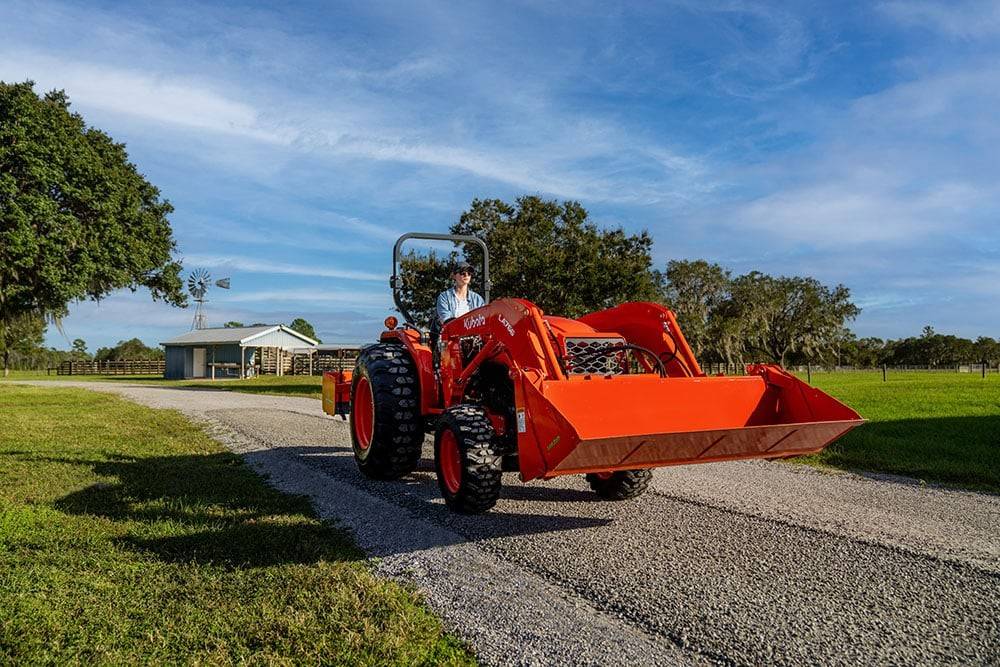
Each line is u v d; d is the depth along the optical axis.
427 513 5.18
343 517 5.05
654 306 5.44
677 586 3.61
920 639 2.96
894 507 5.36
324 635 2.92
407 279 24.62
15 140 24.23
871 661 2.77
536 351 4.59
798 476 6.65
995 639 2.96
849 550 4.22
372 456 6.21
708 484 6.26
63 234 24.81
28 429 10.38
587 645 2.91
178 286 31.67
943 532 4.62
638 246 25.61
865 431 9.55
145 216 29.28
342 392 7.60
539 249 24.16
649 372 5.51
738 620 3.16
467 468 4.71
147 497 5.61
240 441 9.27
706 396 4.76
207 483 6.16
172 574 3.69
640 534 4.60
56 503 5.38
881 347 99.56
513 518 5.02
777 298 53.22
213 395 21.03
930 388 25.09
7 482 6.17
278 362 49.91
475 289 7.14
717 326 52.16
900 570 3.85
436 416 6.12
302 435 9.88
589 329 5.38
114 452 8.10
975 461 7.24
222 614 3.14
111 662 2.69
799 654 2.83
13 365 86.69
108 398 18.72
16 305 26.30
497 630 3.05
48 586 3.48
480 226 24.92
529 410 4.20
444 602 3.39
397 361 6.33
